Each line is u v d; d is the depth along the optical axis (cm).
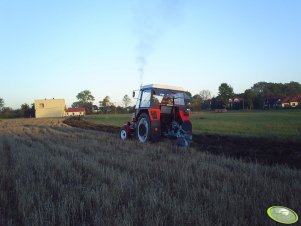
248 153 1030
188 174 625
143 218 401
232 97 9706
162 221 385
